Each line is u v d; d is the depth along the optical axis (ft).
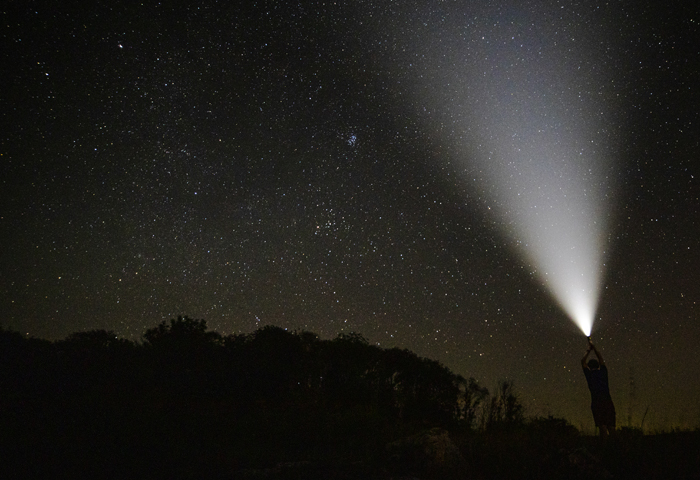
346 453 20.15
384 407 30.81
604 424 23.06
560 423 28.71
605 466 17.29
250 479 15.71
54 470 14.79
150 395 25.14
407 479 16.24
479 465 18.07
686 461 16.80
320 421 24.25
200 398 27.48
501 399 32.86
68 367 27.73
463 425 30.96
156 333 35.88
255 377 30.17
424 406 31.53
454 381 34.09
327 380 32.63
